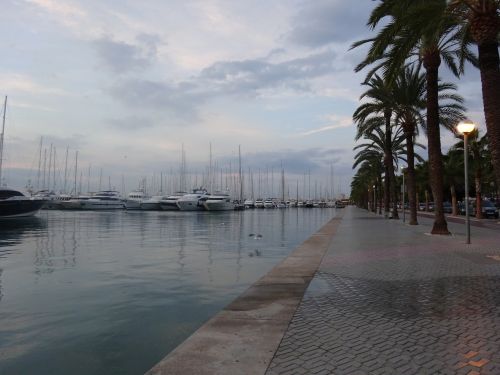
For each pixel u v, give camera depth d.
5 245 25.08
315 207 177.75
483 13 12.41
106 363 6.36
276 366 4.64
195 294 11.16
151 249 22.77
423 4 13.70
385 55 20.94
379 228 29.06
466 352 4.96
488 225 32.81
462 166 53.03
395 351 5.04
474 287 8.76
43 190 93.12
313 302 7.74
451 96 27.12
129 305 9.96
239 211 106.88
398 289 8.71
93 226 45.22
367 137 48.25
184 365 4.70
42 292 11.46
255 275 14.21
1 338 7.55
